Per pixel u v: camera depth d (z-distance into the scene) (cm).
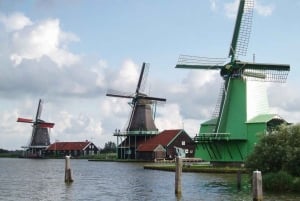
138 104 13075
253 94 7569
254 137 7300
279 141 4572
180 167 4166
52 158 17812
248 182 5056
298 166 4353
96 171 7950
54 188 4941
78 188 4922
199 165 8056
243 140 7381
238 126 7469
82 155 17488
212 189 4566
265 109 7656
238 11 7644
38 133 18725
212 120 8388
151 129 13012
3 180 6109
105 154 17138
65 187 5031
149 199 3959
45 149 18662
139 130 12912
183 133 12606
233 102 7569
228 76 7650
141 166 9788
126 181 5753
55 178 6431
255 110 7538
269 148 4566
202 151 8006
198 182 5284
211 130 8294
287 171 4381
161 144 12262
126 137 13400
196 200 3812
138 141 13112
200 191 4409
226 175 6331
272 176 4256
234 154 7500
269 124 7269
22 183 5612
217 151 7681
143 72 13175
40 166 10525
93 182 5641
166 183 5416
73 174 7162
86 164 11231
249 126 7362
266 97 7700
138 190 4684
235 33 7662
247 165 4728
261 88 7669
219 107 7719
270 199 3700
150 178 6184
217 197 3953
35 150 18862
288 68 7606
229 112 7575
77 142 18150
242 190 4444
